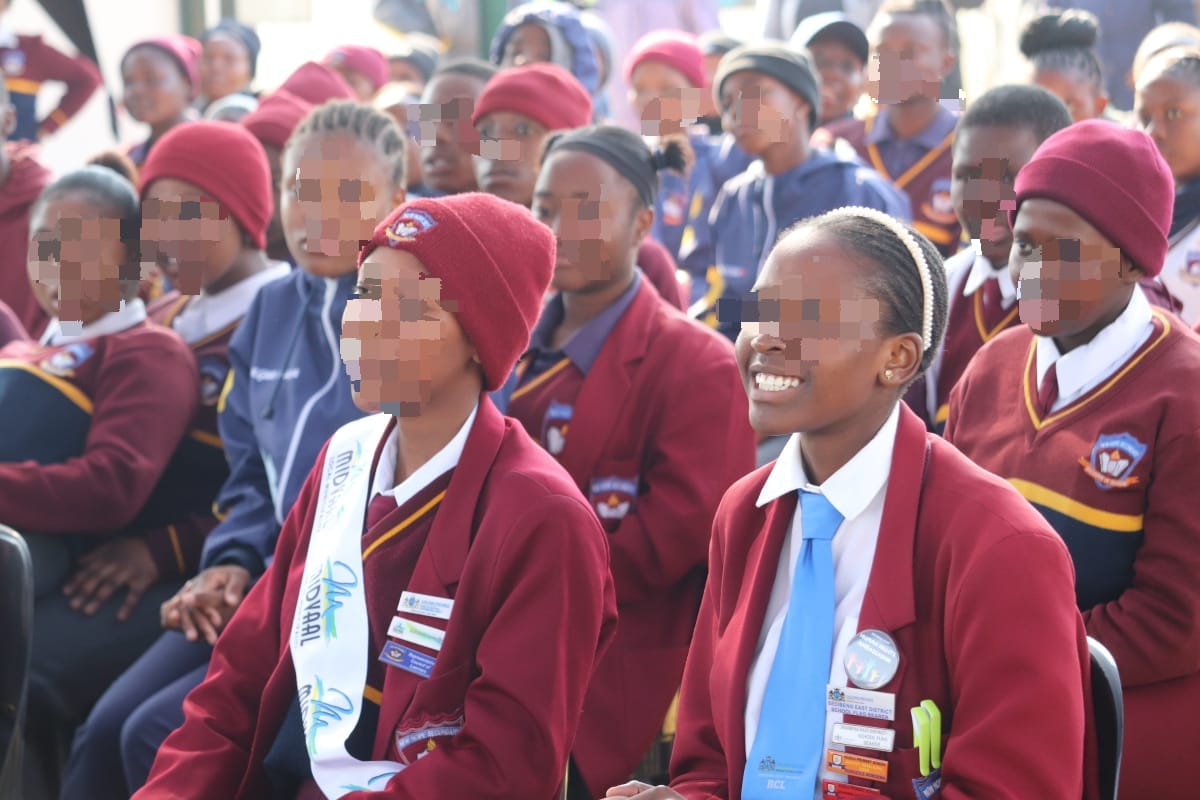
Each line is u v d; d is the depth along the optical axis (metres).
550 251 2.03
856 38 5.01
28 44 6.12
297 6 7.77
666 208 5.04
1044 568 1.62
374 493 2.02
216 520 3.27
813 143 4.78
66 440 3.13
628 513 2.76
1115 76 5.95
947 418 2.70
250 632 2.14
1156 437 2.27
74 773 2.81
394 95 5.20
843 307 1.68
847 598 1.72
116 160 4.04
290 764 2.03
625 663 2.70
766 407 1.73
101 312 3.19
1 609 2.31
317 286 2.98
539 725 1.81
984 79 6.13
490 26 7.71
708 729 1.87
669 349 2.82
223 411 3.09
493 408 2.01
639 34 7.22
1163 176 2.31
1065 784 1.58
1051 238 2.29
